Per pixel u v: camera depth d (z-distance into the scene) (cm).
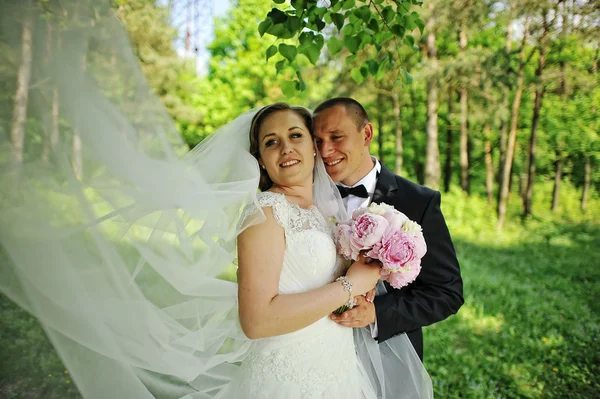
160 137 149
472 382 413
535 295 710
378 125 2048
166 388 201
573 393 407
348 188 251
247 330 169
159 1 301
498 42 1714
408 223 194
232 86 1582
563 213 1877
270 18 226
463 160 1847
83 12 132
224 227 171
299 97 1471
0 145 128
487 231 1330
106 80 137
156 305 183
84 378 150
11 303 141
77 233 141
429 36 1304
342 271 204
